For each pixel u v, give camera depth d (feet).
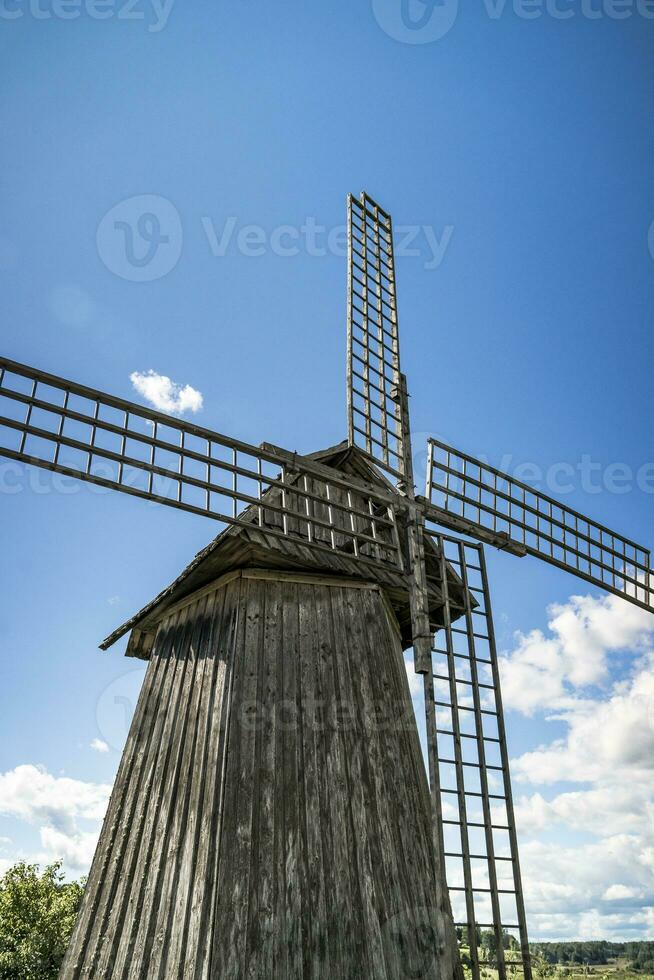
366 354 47.44
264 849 31.27
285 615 37.88
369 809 34.73
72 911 109.70
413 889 33.78
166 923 30.50
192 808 32.65
